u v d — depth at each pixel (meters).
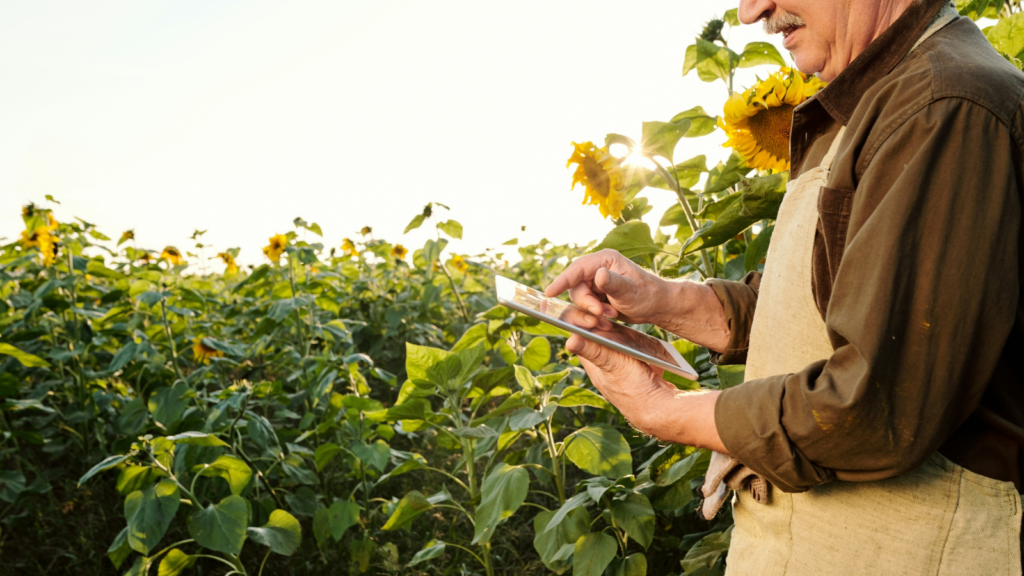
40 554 3.31
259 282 5.62
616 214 2.05
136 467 2.78
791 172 1.20
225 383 4.71
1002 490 0.94
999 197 0.82
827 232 0.98
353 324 5.70
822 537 1.03
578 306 1.31
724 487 1.27
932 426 0.84
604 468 2.36
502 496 2.42
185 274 7.38
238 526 2.68
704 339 1.40
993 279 0.82
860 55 0.99
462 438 2.88
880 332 0.83
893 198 0.85
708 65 2.29
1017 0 2.07
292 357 4.46
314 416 3.76
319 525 3.13
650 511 2.25
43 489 3.65
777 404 0.92
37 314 4.44
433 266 6.80
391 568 2.94
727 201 1.90
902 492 0.96
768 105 1.57
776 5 1.08
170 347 4.14
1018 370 0.94
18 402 3.92
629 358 1.10
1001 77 0.86
